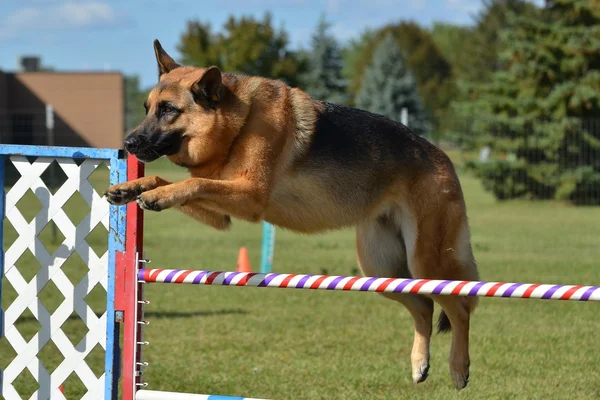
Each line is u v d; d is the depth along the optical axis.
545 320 7.83
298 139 4.93
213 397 4.22
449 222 5.30
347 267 11.02
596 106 22.47
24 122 37.75
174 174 27.78
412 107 48.88
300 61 39.66
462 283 3.87
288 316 8.11
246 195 4.62
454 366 5.24
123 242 4.39
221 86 4.67
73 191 4.54
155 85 4.85
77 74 38.00
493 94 24.27
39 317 4.60
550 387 5.48
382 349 6.70
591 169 22.14
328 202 5.05
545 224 17.62
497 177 23.47
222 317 8.05
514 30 24.12
